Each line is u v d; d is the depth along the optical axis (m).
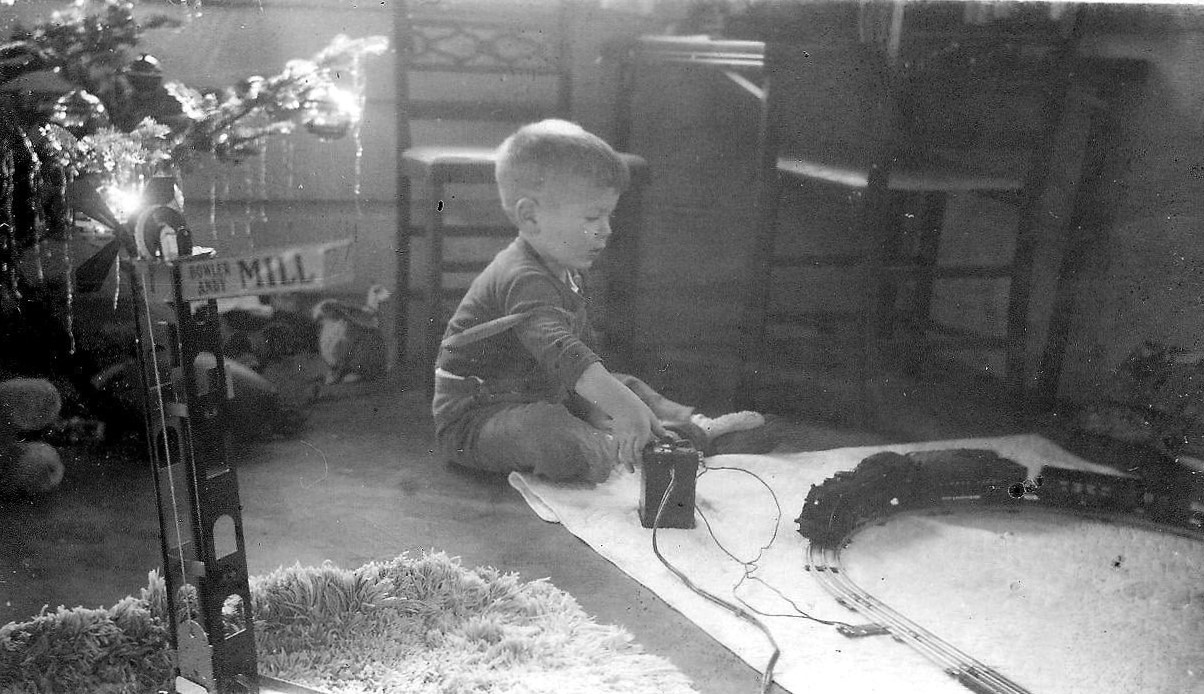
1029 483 1.90
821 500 1.71
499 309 1.87
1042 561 1.67
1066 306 2.22
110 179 1.49
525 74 2.12
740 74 2.12
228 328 1.95
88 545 1.57
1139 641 1.44
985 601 1.54
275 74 1.79
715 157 2.18
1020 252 2.21
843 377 2.16
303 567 1.52
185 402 1.13
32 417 1.70
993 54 2.10
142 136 1.49
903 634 1.43
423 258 2.07
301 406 1.97
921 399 2.18
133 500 1.68
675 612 1.48
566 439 1.79
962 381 2.24
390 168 2.01
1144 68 2.13
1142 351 2.13
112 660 1.33
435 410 1.89
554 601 1.47
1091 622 1.49
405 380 2.05
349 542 1.61
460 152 1.98
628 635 1.40
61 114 1.50
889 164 2.14
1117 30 2.12
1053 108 2.14
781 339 2.24
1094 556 1.70
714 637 1.42
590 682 1.30
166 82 1.71
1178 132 2.10
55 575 1.49
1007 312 2.30
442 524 1.68
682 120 2.18
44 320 1.76
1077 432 2.09
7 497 1.67
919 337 2.29
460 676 1.30
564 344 1.81
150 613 1.39
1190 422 2.01
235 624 1.28
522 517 1.72
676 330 2.17
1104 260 2.21
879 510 1.81
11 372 1.76
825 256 2.20
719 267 2.21
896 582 1.59
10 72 1.53
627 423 1.77
